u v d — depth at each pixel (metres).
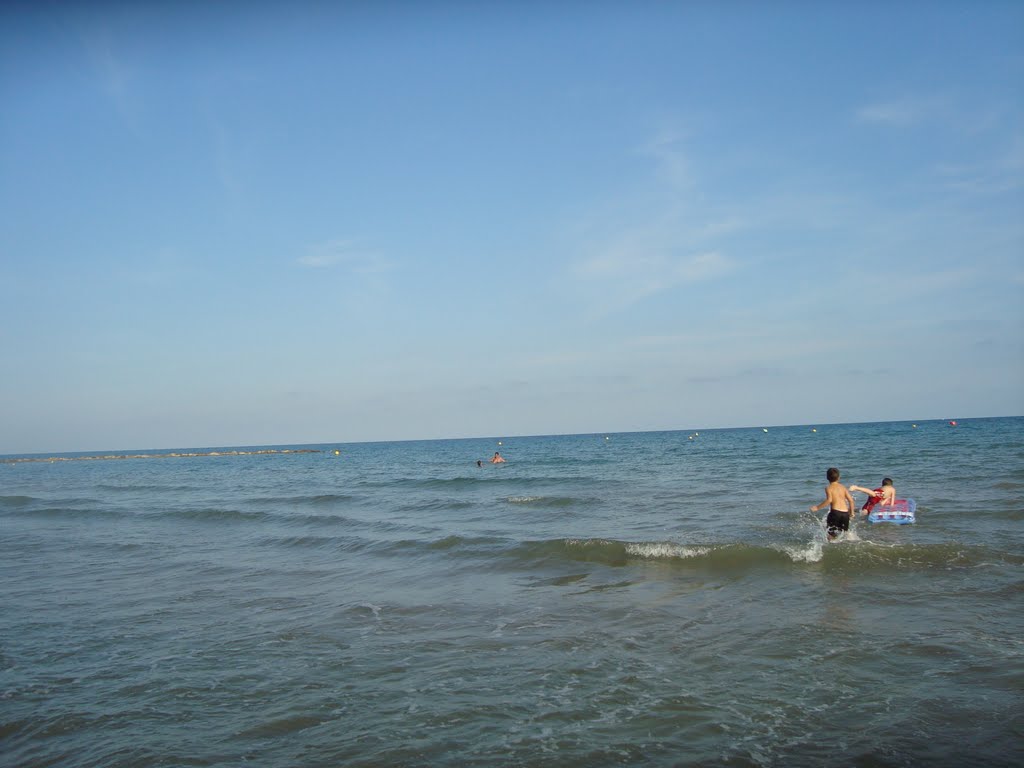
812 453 43.00
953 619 8.41
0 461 146.62
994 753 5.19
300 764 5.44
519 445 109.56
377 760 5.46
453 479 33.75
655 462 42.69
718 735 5.69
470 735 5.87
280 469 60.28
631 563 12.52
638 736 5.73
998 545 12.20
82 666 7.99
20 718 6.54
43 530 20.53
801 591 10.03
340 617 9.86
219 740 5.94
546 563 12.84
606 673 7.21
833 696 6.36
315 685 7.20
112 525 21.11
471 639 8.61
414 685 7.09
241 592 11.65
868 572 10.84
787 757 5.26
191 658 8.20
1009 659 7.04
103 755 5.72
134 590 12.02
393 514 21.23
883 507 15.57
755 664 7.27
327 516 20.97
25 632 9.47
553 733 5.84
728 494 22.33
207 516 21.98
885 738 5.50
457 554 13.97
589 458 52.44
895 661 7.14
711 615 9.13
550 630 8.85
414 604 10.45
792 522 16.14
